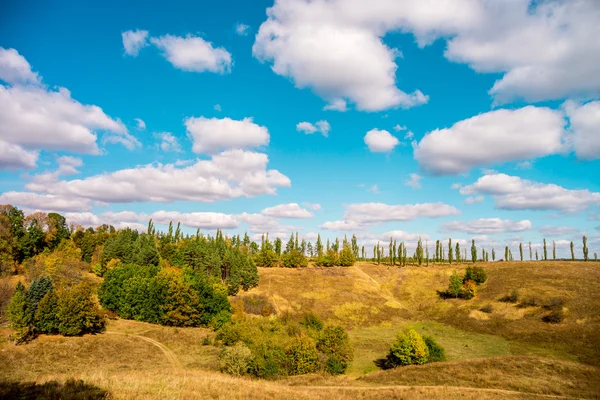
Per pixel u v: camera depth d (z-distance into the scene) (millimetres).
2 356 44594
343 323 92500
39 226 108000
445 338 78000
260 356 48219
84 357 48844
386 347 71000
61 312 56344
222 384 28344
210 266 110375
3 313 61625
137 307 75938
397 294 117500
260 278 120500
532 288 95812
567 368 45469
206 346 60938
